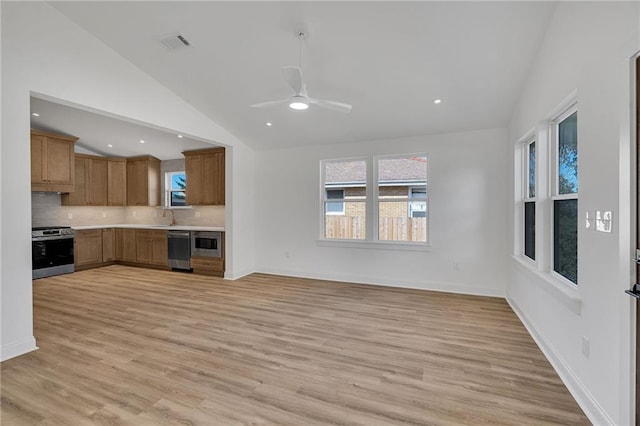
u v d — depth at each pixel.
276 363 2.51
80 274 5.87
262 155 5.89
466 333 3.09
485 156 4.39
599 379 1.81
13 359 2.54
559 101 2.39
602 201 1.79
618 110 1.64
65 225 6.40
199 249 5.87
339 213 5.43
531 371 2.37
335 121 4.57
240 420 1.83
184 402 2.00
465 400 2.02
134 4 2.75
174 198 7.08
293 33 2.90
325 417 1.86
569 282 2.42
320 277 5.47
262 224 5.93
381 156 5.03
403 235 4.99
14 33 2.57
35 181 5.32
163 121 3.97
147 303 4.08
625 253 1.60
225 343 2.88
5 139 2.52
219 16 2.81
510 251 4.04
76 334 3.07
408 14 2.59
